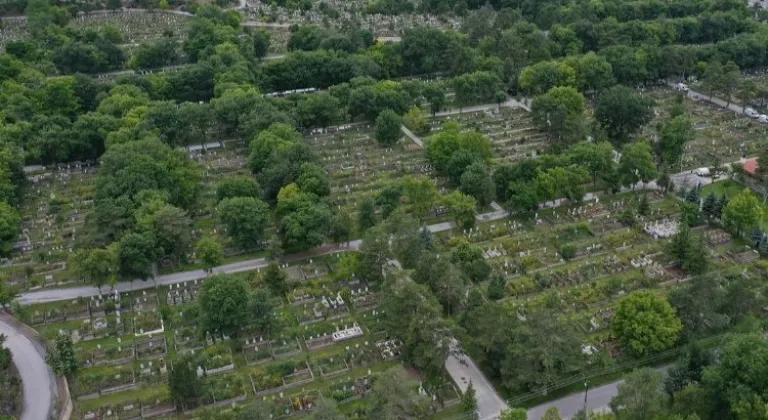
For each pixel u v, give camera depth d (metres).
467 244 170.75
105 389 134.88
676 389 128.00
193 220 193.62
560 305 155.62
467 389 129.75
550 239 183.12
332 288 164.75
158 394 132.50
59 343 135.75
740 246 180.75
